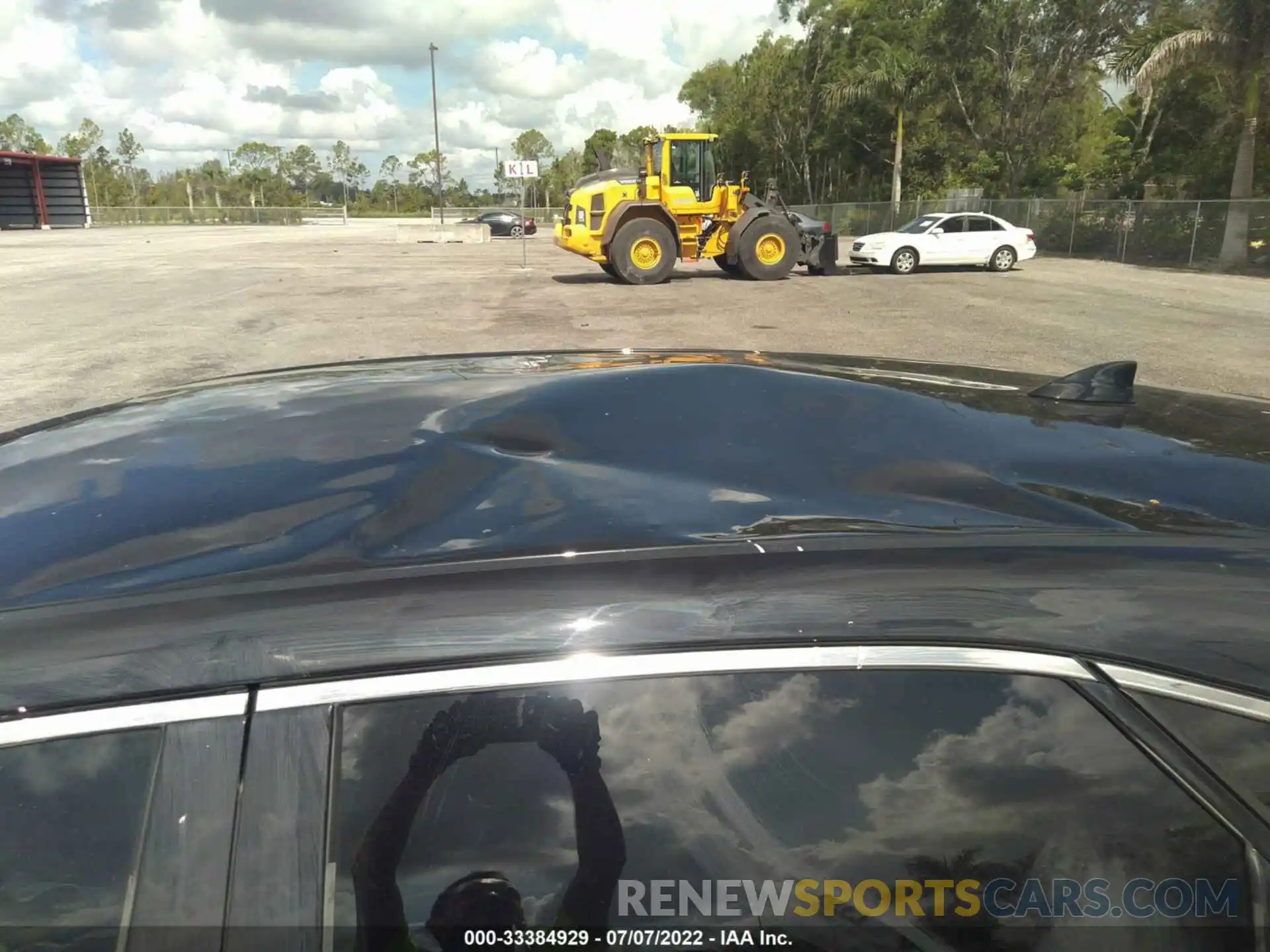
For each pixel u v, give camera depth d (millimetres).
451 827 923
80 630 982
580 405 1697
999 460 1496
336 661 948
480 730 943
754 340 11258
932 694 1000
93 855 881
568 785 947
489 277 20938
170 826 884
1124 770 995
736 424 1605
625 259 18719
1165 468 1483
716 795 964
